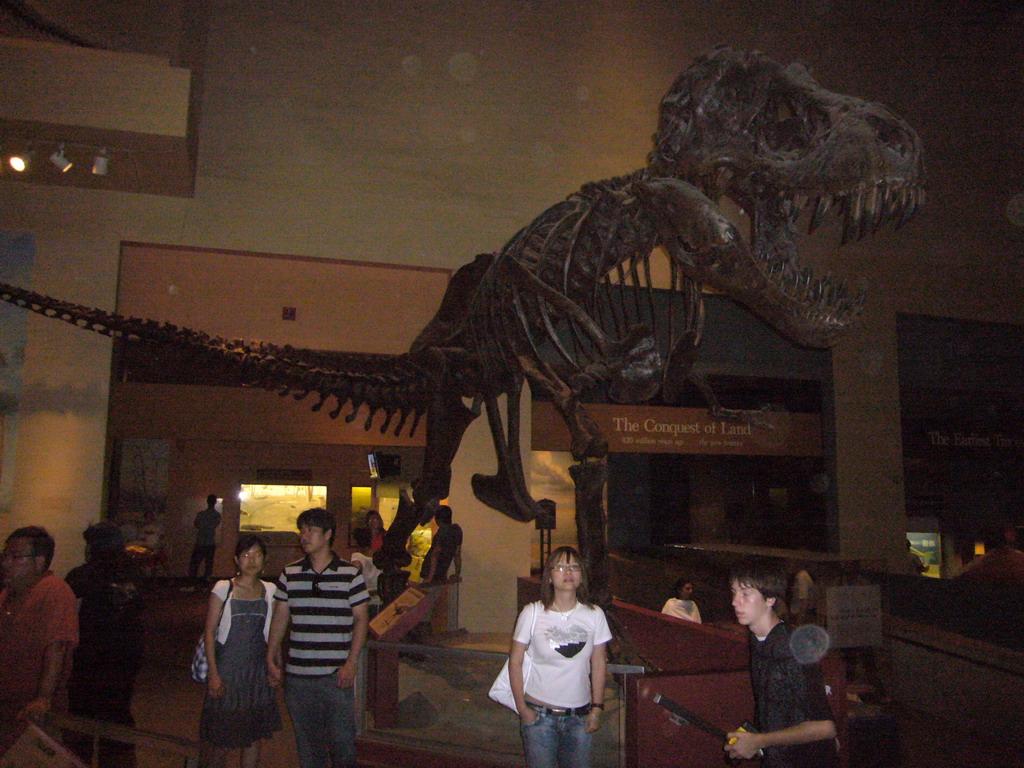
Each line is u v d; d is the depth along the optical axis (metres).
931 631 6.45
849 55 11.98
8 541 3.91
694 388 11.97
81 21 8.19
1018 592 5.95
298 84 9.36
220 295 8.87
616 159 10.48
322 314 9.18
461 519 9.16
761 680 2.93
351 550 12.37
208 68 9.10
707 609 9.12
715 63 5.33
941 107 12.29
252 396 11.56
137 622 4.68
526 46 10.39
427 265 9.41
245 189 8.88
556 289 5.88
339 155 9.32
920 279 11.67
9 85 6.95
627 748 4.03
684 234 4.98
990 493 13.44
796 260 5.32
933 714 6.20
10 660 3.81
